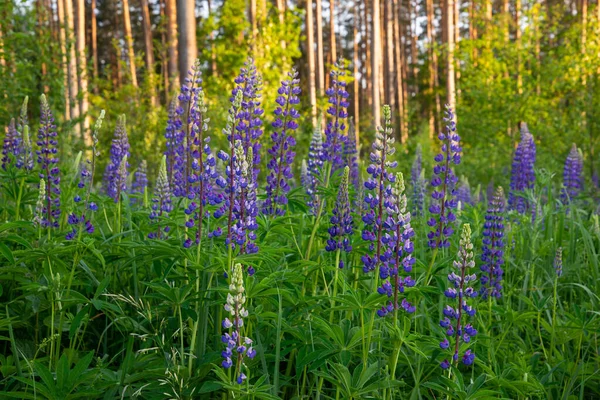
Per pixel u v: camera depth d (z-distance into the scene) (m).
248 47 22.16
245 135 4.76
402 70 58.19
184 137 5.43
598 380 4.43
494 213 4.89
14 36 10.82
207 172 3.95
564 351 4.56
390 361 3.60
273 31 22.47
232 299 3.21
